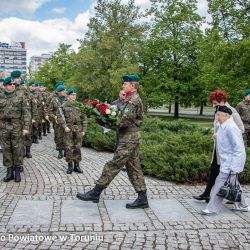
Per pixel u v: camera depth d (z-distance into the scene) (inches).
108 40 1098.7
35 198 257.6
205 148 346.9
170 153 332.2
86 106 259.8
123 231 202.4
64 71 1625.2
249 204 256.4
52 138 620.4
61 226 206.7
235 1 874.8
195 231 205.0
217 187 230.2
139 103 231.0
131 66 1099.9
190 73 1444.4
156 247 183.6
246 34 853.2
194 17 1406.3
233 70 845.2
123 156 233.6
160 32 1434.5
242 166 223.6
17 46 3924.7
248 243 191.2
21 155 303.3
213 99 240.8
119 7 1158.3
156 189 292.7
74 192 277.0
